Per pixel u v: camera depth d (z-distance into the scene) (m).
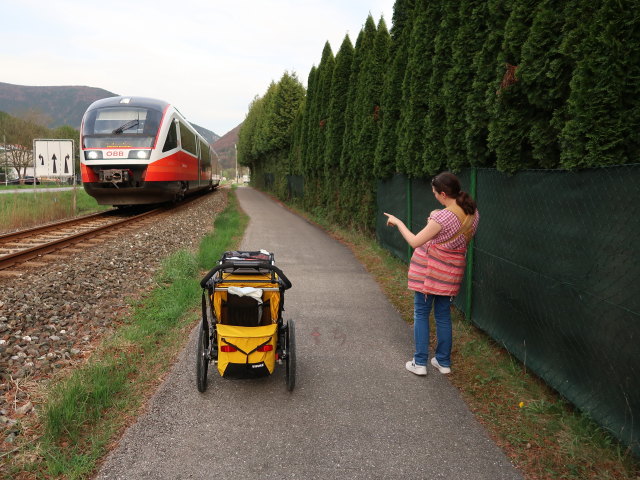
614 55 2.95
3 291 6.08
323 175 18.19
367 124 11.64
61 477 2.61
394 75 9.65
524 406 3.51
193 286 6.66
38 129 64.31
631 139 2.98
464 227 3.74
